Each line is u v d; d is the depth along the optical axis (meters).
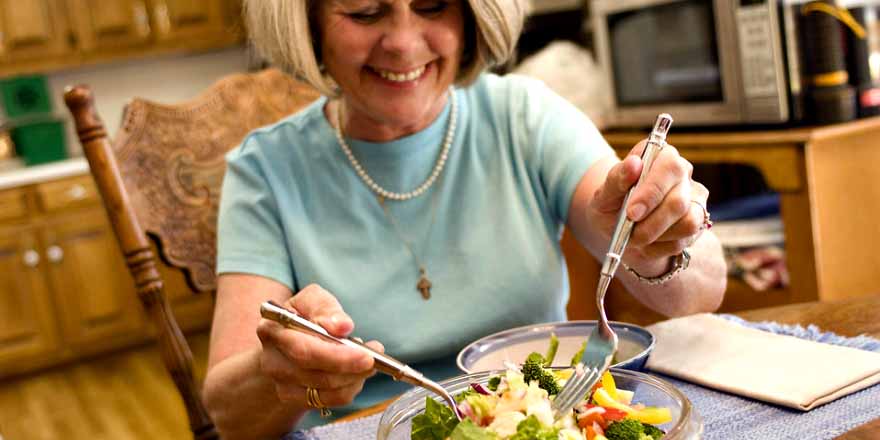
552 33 2.98
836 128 2.18
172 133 1.48
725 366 0.91
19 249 4.18
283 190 1.26
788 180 2.21
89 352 4.42
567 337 0.99
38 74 4.58
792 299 2.29
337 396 0.82
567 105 1.32
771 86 2.26
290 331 0.80
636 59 2.65
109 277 4.40
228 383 1.02
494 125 1.29
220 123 1.54
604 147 1.25
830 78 2.23
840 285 2.27
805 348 0.92
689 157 2.44
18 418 3.74
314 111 1.32
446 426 0.70
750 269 2.37
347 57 1.12
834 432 0.75
